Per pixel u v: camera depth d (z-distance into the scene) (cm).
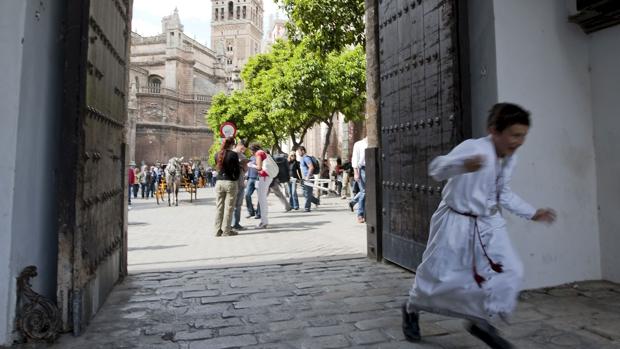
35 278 323
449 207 275
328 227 965
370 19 605
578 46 452
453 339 308
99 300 382
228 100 3862
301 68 2058
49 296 347
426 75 461
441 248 269
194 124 8138
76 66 317
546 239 433
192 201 2070
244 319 357
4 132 291
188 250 695
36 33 315
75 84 315
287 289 446
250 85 3334
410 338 304
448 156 253
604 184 446
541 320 340
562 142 441
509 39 423
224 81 9606
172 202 1952
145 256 648
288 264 568
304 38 1060
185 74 8256
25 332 299
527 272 425
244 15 11456
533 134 428
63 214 317
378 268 538
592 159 454
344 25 986
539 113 431
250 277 499
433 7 446
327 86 2038
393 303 395
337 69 2053
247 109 3353
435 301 274
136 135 7231
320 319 354
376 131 590
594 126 453
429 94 455
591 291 414
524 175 422
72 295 321
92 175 348
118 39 462
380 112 586
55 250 359
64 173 316
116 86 454
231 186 850
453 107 411
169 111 7756
